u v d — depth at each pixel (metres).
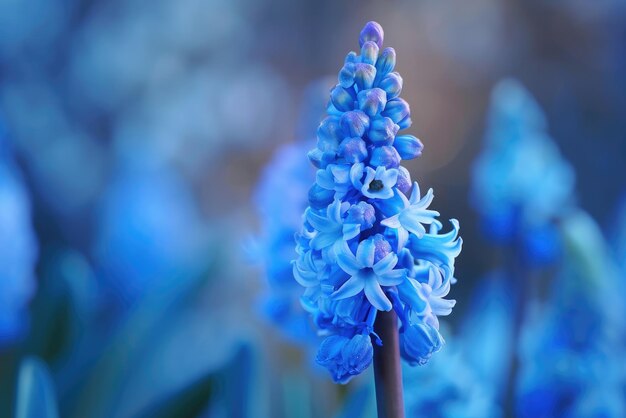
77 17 1.16
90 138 1.09
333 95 0.28
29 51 1.12
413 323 0.27
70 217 1.01
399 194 0.27
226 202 1.12
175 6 1.20
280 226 0.41
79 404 0.46
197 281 0.52
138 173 0.85
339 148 0.27
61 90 1.11
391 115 0.28
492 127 0.48
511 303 0.45
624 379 0.41
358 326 0.27
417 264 0.29
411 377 0.39
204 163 1.14
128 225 0.73
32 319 0.48
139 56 1.16
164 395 0.42
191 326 0.72
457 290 1.10
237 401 0.41
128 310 0.63
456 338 0.51
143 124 1.12
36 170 1.02
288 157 0.43
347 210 0.27
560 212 0.46
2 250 0.50
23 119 1.05
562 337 0.41
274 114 1.25
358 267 0.27
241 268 0.84
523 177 0.46
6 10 1.12
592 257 0.41
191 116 1.15
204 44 1.20
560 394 0.41
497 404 0.42
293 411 0.45
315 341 0.41
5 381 0.46
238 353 0.42
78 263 0.54
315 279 0.28
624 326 0.42
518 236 0.46
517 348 0.42
